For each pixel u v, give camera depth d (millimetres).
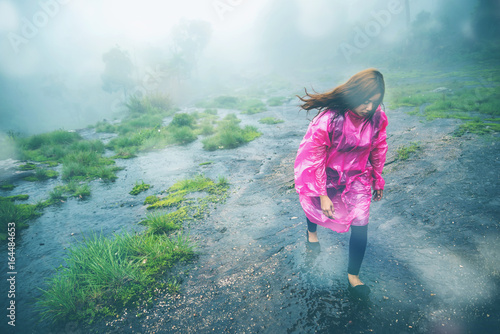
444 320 1746
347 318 1812
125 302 2072
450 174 3938
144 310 2000
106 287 2236
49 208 4082
